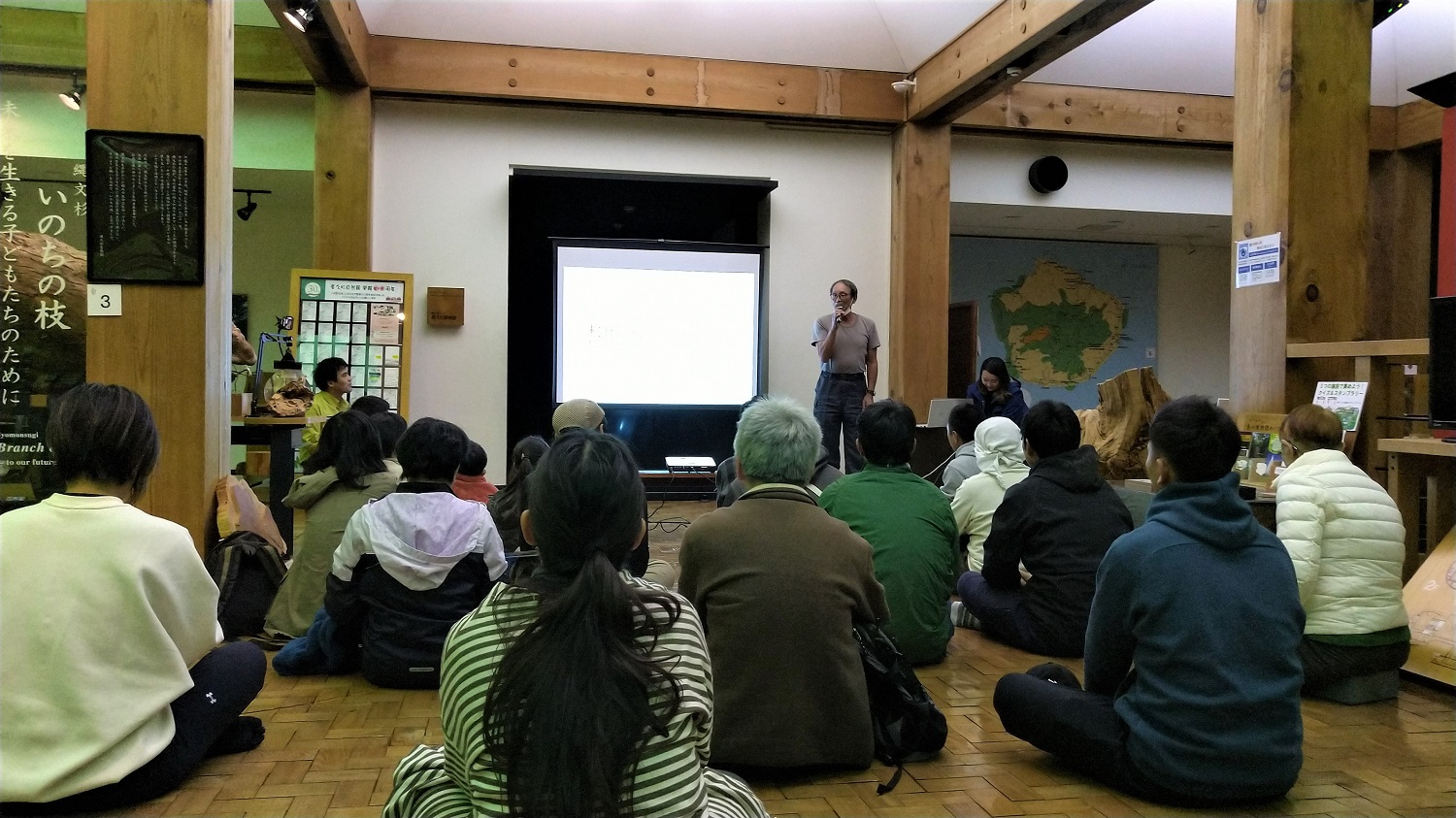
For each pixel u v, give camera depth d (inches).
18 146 249.8
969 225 341.4
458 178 262.4
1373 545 104.6
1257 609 74.4
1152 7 259.1
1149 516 79.8
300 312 242.1
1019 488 122.9
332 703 102.7
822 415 255.0
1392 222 281.6
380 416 141.4
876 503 113.7
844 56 268.4
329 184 246.7
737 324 276.2
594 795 37.7
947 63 245.0
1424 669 112.7
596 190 289.1
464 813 45.7
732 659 81.4
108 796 73.5
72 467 71.6
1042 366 374.3
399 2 242.5
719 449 280.8
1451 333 115.7
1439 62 259.0
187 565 74.0
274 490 173.0
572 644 39.5
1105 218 319.0
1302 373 140.0
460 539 106.6
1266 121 143.0
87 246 123.3
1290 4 139.3
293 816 74.4
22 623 69.0
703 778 44.4
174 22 124.7
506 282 264.4
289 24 201.5
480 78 251.4
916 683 88.0
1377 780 83.4
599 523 43.3
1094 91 280.2
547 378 291.9
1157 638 75.6
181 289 125.4
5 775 67.7
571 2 249.8
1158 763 74.8
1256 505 123.9
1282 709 73.7
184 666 74.0
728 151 277.6
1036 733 84.5
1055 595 119.1
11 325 137.8
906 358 274.7
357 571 107.5
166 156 124.3
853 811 76.8
